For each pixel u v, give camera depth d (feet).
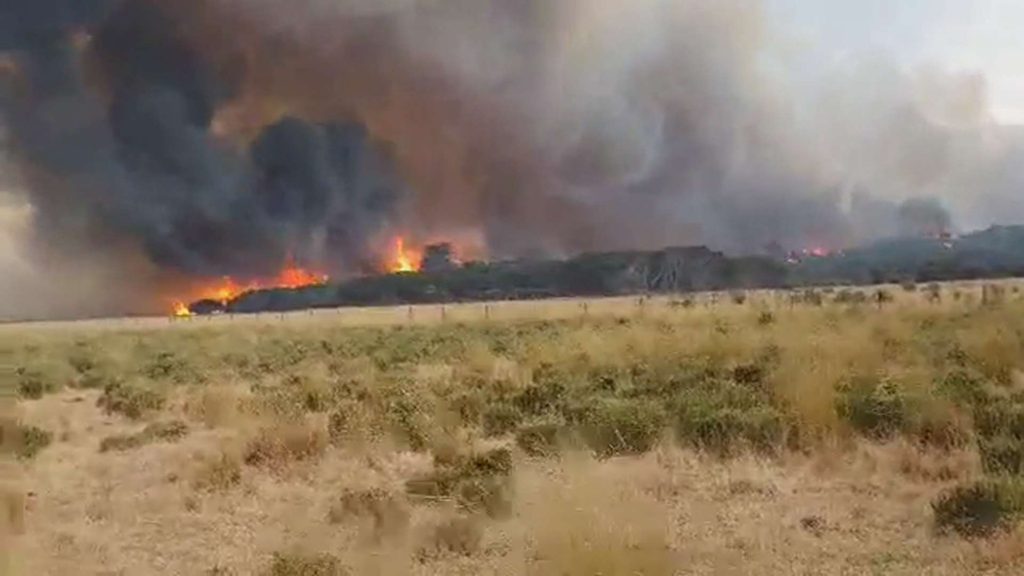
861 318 82.48
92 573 24.59
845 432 34.60
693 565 22.49
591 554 21.75
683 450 34.24
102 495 32.96
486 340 90.68
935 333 65.87
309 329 140.87
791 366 45.03
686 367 52.80
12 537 27.73
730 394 41.39
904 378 42.63
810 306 104.06
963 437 33.24
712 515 26.50
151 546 26.89
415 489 30.58
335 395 52.21
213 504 31.22
